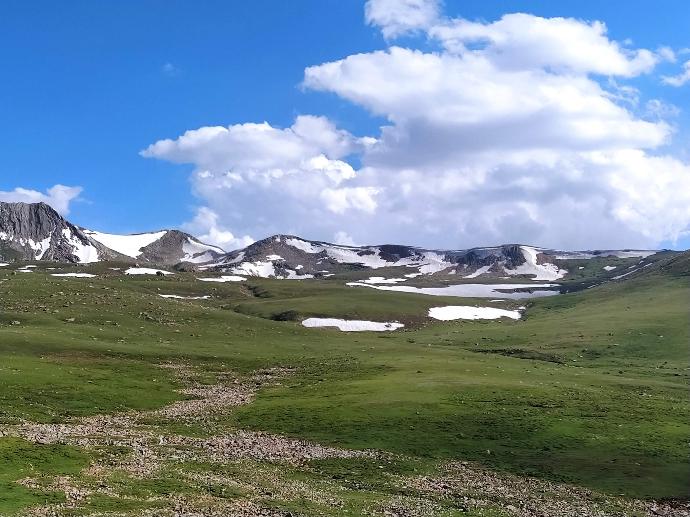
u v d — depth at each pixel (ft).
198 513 142.92
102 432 240.32
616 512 179.63
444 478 205.16
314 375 388.16
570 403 304.09
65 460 182.09
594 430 260.62
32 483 154.40
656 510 183.42
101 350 408.87
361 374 382.22
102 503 143.43
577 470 217.56
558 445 242.37
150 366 389.19
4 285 613.93
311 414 281.74
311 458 220.02
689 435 257.14
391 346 510.99
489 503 181.27
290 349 478.59
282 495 168.86
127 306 573.74
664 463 224.94
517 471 215.51
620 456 231.09
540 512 176.35
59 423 252.42
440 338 596.29
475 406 291.58
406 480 200.03
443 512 167.43
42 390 295.48
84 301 576.20
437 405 291.79
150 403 304.91
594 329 565.94
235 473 190.90
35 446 193.16
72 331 454.40
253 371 403.13
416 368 394.52
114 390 315.78
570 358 479.00
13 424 239.30
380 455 227.20
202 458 208.44
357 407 289.94
